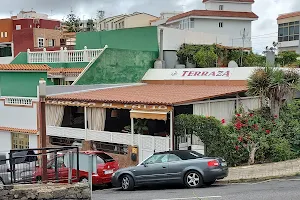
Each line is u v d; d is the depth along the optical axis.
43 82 15.39
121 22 63.31
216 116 19.95
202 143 18.42
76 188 11.18
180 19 56.75
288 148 18.02
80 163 11.91
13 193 10.91
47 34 47.25
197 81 25.81
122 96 21.50
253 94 20.08
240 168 16.92
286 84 19.45
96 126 21.53
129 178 15.83
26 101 23.91
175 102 17.91
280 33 55.38
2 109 24.94
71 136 22.44
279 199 11.31
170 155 15.34
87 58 28.45
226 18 55.97
